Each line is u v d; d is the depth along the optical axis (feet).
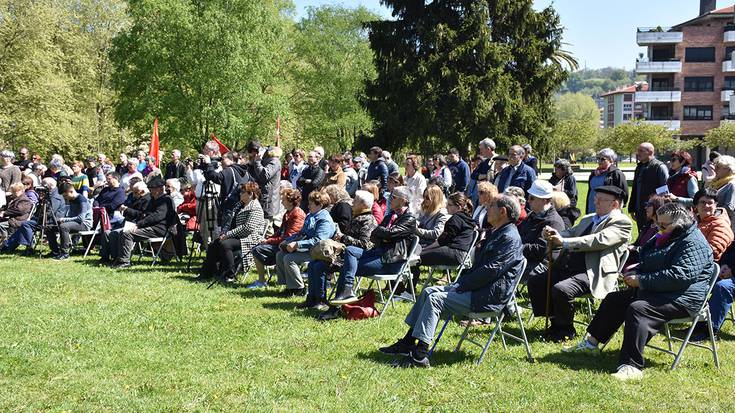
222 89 116.37
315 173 40.45
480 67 102.83
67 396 16.19
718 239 22.30
